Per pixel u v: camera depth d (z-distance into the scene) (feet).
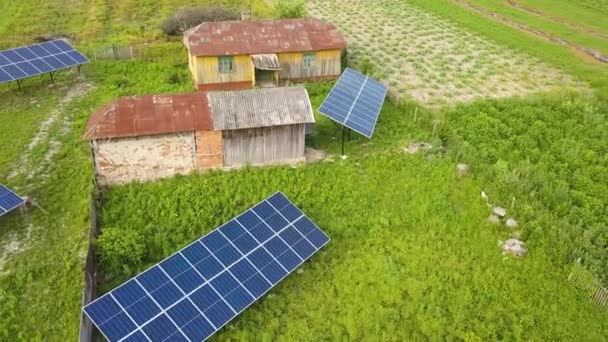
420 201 83.25
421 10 176.24
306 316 64.18
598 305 66.80
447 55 140.87
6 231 73.61
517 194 83.97
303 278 69.05
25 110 104.94
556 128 106.11
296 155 90.53
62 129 98.78
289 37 120.57
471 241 75.97
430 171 90.38
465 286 68.28
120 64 125.70
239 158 87.71
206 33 117.91
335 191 84.79
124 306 57.52
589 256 72.33
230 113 85.05
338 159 93.20
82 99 110.11
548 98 117.08
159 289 60.08
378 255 72.90
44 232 73.92
